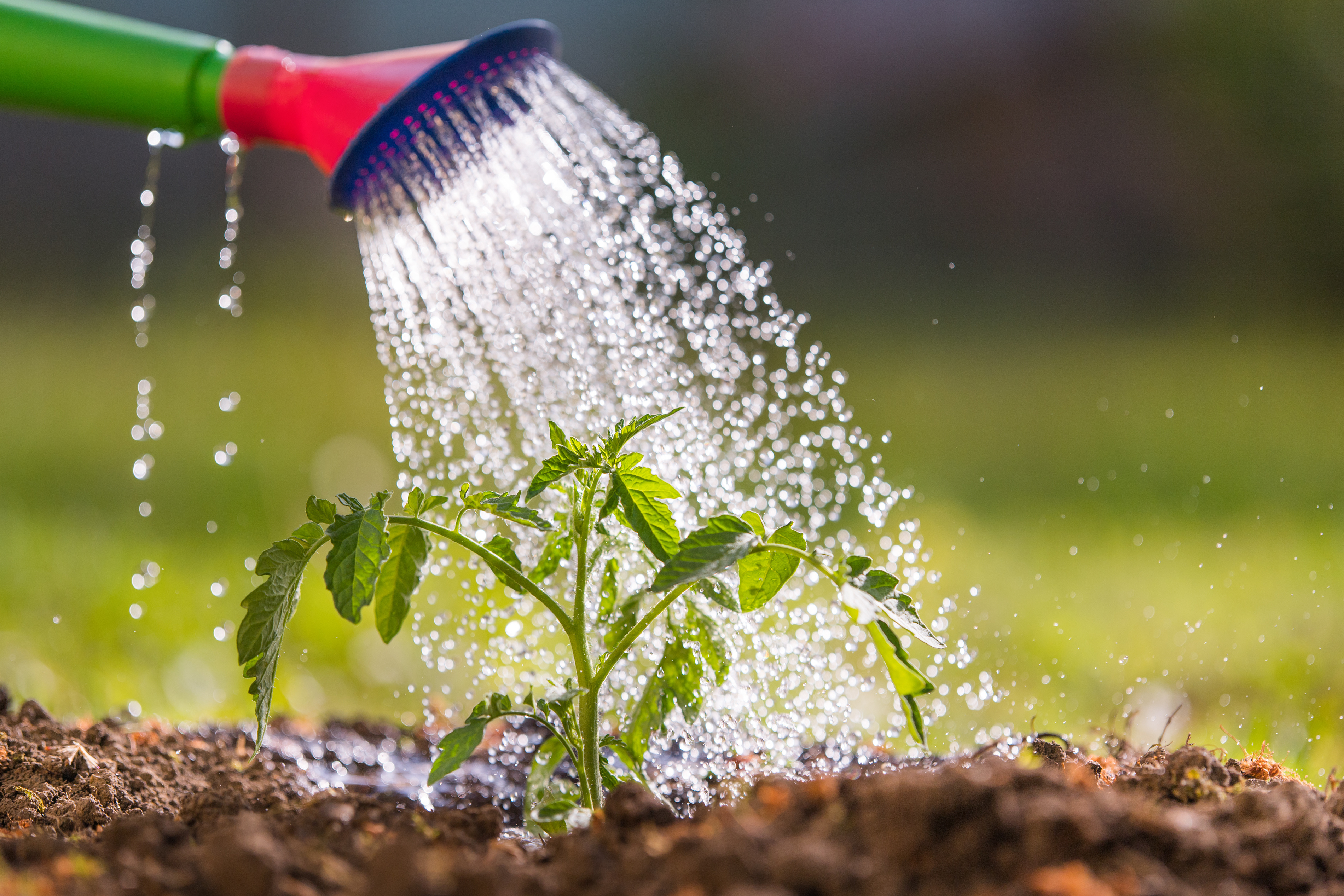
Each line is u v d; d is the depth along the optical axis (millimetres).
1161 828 1118
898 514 1844
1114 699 1429
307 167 4328
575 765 1195
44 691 1438
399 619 1182
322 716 1455
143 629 1586
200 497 2082
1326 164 3760
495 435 1319
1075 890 1039
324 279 4172
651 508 1187
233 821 1166
